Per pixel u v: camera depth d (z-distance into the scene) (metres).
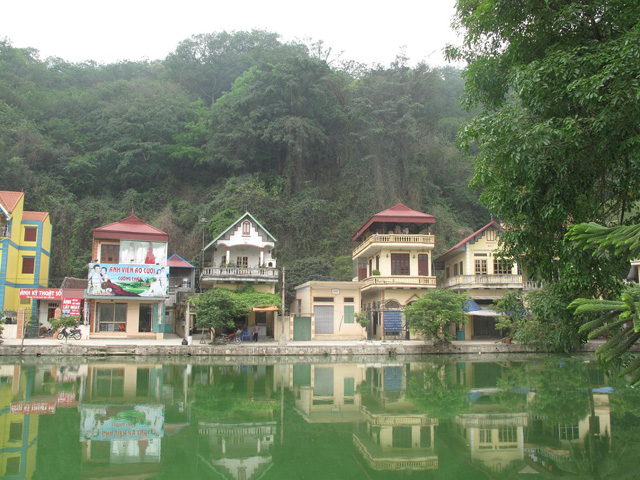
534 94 8.35
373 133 57.31
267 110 56.09
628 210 8.95
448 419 13.48
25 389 16.86
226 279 36.28
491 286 35.56
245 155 58.22
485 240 37.41
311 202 54.09
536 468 9.59
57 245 50.28
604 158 8.16
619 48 7.44
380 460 10.14
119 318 33.91
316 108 58.69
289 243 52.09
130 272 33.41
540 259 9.73
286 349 29.03
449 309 30.45
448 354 30.33
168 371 22.02
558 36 8.98
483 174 9.73
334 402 15.62
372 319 38.53
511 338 31.59
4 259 35.41
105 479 8.82
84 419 12.93
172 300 42.19
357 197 56.56
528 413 14.12
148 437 11.54
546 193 8.55
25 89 62.62
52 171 56.12
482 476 9.24
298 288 41.19
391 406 15.07
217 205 53.25
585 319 9.68
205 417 13.54
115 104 62.59
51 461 9.72
